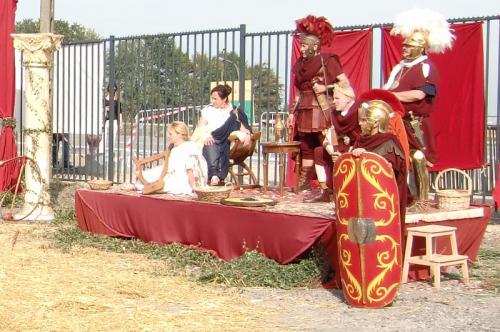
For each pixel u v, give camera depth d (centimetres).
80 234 986
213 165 988
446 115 1045
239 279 728
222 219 821
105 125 1463
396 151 667
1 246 912
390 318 610
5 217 1120
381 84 1090
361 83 1109
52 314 605
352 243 641
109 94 1429
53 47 1123
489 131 1116
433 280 746
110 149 1435
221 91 1009
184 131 954
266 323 593
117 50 1423
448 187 1072
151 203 909
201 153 962
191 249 857
